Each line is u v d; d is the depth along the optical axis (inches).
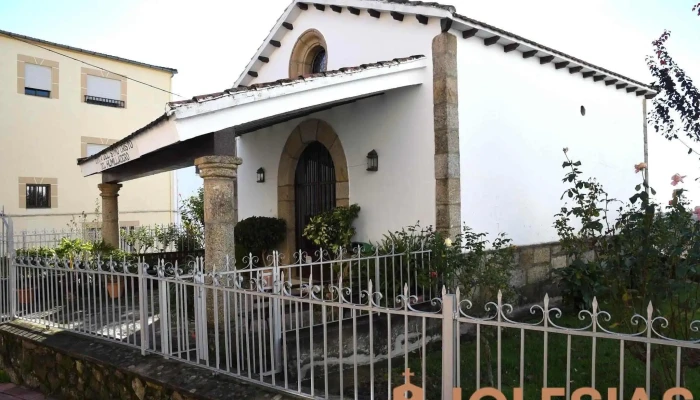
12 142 560.7
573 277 277.0
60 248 325.7
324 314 144.0
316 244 323.3
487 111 286.5
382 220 292.7
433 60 268.2
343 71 239.6
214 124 204.2
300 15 363.9
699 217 160.7
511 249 255.9
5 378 244.2
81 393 204.4
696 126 215.5
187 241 479.8
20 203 565.6
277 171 362.0
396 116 285.4
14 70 561.6
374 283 243.8
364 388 177.8
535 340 239.0
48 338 226.8
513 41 288.0
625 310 171.6
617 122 396.8
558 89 339.0
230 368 170.2
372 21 308.5
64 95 600.1
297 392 148.7
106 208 366.9
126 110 653.9
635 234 164.4
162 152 281.9
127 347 200.8
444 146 261.4
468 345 234.5
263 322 164.7
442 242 238.8
